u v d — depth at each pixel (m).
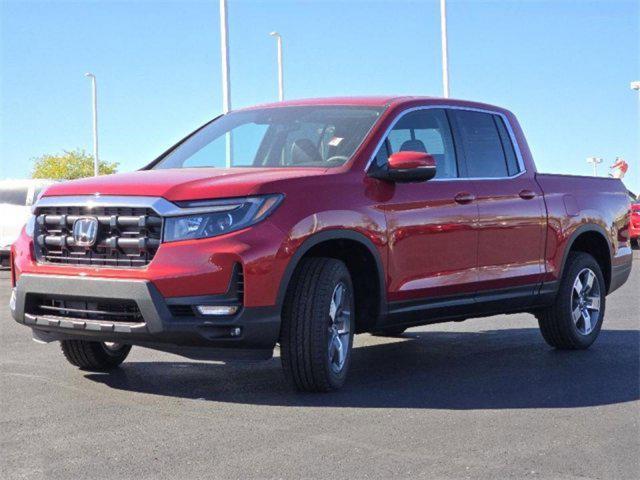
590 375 6.82
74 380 6.46
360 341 8.61
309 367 5.91
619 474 4.31
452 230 6.86
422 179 6.39
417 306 6.66
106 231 5.84
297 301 5.90
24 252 6.14
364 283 6.46
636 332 9.15
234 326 5.66
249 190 5.74
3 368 6.93
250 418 5.35
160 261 5.62
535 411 5.59
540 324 8.05
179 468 4.36
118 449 4.68
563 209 7.93
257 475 4.25
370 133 6.62
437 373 6.88
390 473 4.29
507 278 7.35
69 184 6.11
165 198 5.70
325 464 4.43
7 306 11.87
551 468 4.39
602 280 8.30
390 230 6.39
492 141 7.57
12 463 4.44
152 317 5.59
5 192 17.62
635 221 23.25
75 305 5.91
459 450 4.69
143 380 6.48
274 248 5.70
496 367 7.16
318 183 6.06
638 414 5.54
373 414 5.47
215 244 5.62
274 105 7.40
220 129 7.32
